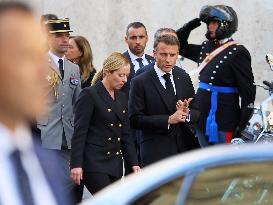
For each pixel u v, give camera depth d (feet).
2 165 18.11
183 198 24.54
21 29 18.19
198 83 58.13
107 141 47.67
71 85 53.62
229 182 24.86
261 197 24.75
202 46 59.41
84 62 61.21
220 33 57.67
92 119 47.73
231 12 57.72
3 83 18.10
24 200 18.15
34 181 18.42
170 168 25.16
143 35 59.41
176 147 49.98
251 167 25.03
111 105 47.70
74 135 47.55
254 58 75.05
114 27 76.64
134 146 48.93
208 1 75.31
